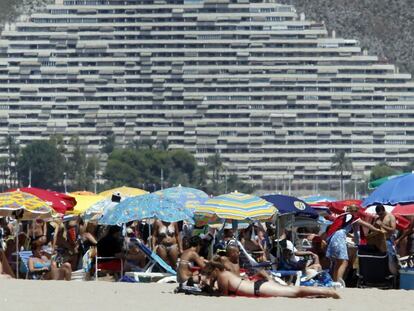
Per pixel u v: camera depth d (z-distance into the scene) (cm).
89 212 16288
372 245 13225
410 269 13000
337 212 17025
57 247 15775
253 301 10806
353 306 10631
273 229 15938
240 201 13825
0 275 13275
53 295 11206
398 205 14475
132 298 11056
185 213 14700
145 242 17200
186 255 12325
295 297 11225
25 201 14175
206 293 11519
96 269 14262
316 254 14400
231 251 11906
